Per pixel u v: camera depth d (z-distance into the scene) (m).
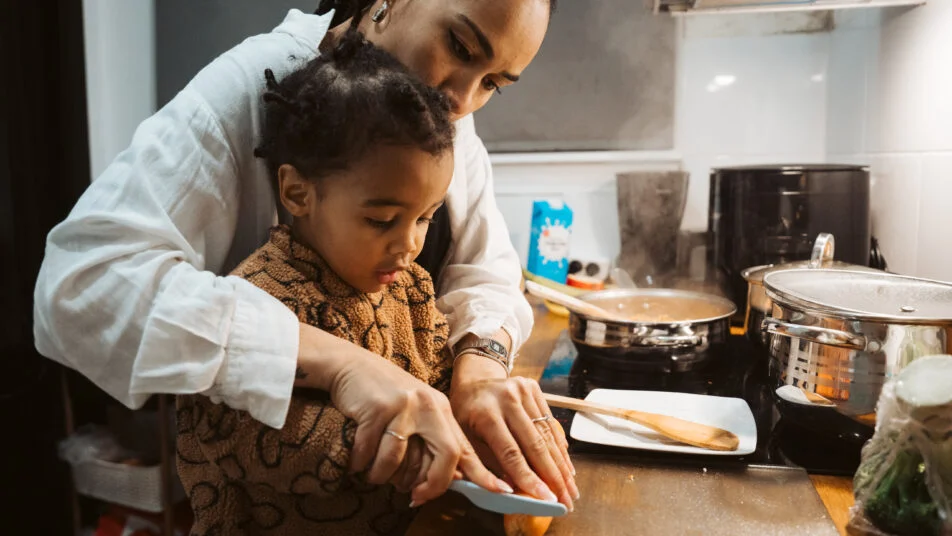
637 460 0.83
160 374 0.65
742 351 1.31
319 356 0.67
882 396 0.65
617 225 1.98
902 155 1.53
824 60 1.79
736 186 1.52
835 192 1.47
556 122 1.97
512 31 0.77
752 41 1.83
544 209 1.85
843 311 0.78
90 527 1.90
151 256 0.70
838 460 0.84
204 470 0.74
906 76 1.50
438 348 0.88
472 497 0.63
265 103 0.79
